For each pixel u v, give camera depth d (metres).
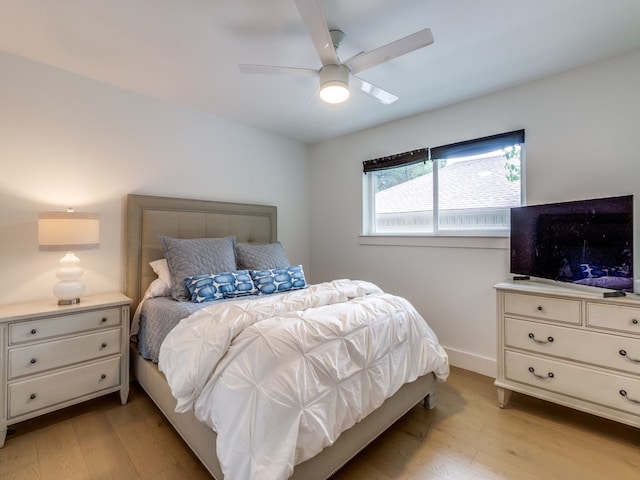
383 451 1.65
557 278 1.98
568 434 1.79
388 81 2.32
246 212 3.22
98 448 1.66
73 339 1.89
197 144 2.90
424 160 2.89
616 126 2.02
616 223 1.69
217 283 2.26
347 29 1.73
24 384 1.72
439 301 2.82
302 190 3.88
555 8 1.56
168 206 2.65
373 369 1.57
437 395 2.24
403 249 3.07
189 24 1.69
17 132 2.03
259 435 1.11
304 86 2.42
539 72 2.21
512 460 1.58
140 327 2.25
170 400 1.70
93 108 2.33
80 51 1.96
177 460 1.57
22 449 1.64
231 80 2.33
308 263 3.95
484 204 2.63
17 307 1.89
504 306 2.07
